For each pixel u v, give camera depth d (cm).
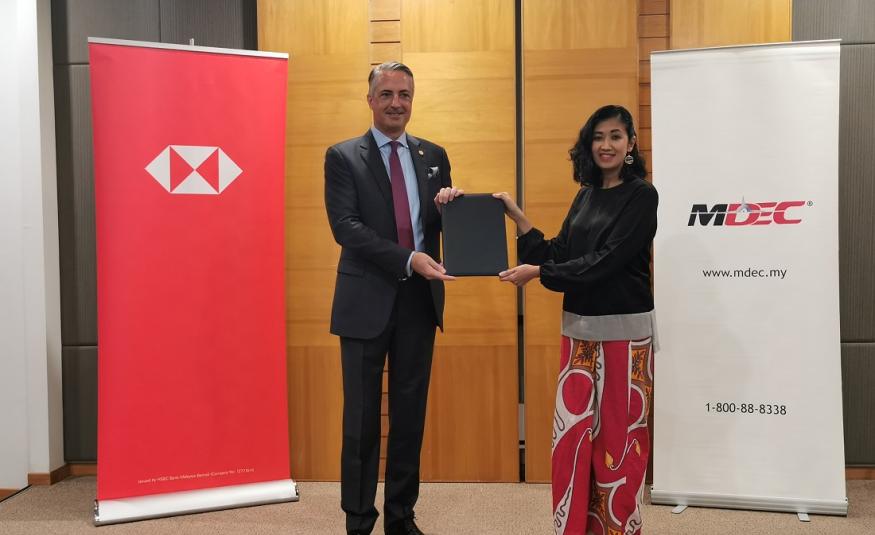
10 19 377
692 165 336
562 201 367
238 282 343
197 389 338
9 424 381
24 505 351
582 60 364
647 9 365
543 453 371
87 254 398
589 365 260
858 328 373
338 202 280
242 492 343
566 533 259
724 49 333
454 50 369
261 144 344
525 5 366
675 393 336
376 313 277
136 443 330
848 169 371
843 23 367
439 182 294
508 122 368
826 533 304
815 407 326
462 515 326
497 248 268
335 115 373
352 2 371
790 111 329
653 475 342
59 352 393
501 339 372
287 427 353
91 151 396
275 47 375
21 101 379
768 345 329
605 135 256
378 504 339
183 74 333
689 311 335
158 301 332
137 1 389
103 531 315
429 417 374
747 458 330
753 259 330
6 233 381
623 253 250
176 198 333
